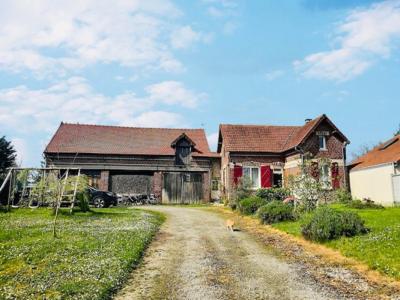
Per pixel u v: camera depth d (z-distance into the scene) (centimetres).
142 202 3834
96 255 1223
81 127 4316
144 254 1335
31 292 873
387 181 3048
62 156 3894
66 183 2353
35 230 1669
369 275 1064
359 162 3662
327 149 3362
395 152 3175
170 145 4150
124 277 1033
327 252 1350
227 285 988
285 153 3559
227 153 3559
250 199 2541
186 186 4028
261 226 2002
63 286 910
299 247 1453
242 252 1382
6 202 2656
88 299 834
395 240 1288
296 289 954
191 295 909
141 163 4031
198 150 4197
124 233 1623
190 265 1191
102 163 3950
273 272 1112
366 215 1972
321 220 1515
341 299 878
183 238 1661
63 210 2314
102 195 3025
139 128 4475
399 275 1006
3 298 828
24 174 2638
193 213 2711
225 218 2408
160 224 2088
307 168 2761
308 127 3497
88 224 1914
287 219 2012
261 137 3728
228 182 3491
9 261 1143
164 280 1032
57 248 1312
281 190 2925
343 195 2978
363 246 1297
